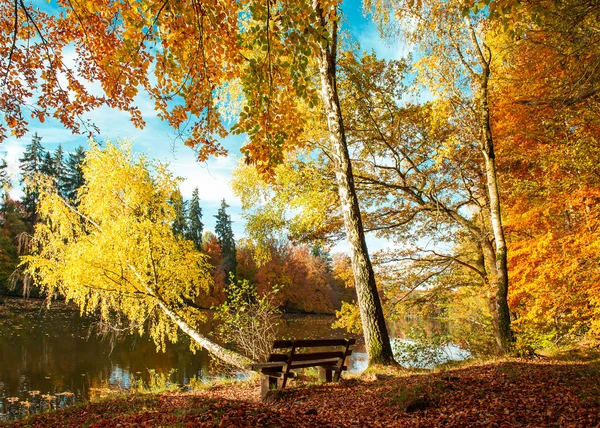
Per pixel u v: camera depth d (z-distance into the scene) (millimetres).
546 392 5199
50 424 5375
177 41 4539
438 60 10281
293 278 47438
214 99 5152
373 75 11164
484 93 10500
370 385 6359
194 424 3875
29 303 31594
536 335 9000
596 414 4285
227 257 50000
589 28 6621
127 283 11383
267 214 12133
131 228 10953
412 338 11688
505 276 9734
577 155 8586
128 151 11477
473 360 9180
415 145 12414
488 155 10469
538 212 9695
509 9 3871
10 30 5090
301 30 4105
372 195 12914
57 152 37281
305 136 11352
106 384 12688
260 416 4230
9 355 16281
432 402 4891
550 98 8141
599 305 8805
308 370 9078
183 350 18672
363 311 8414
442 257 13266
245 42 4512
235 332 11086
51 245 11070
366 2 10234
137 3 4379
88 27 5016
